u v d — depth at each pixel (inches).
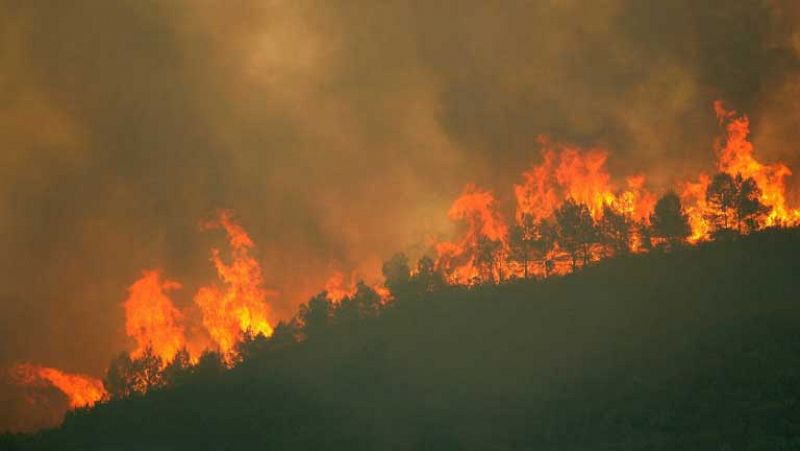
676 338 6678.2
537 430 5782.5
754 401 5482.3
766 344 6210.6
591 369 6550.2
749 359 6033.5
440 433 5994.1
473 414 6289.4
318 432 6422.2
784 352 6048.2
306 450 6117.1
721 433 5128.0
